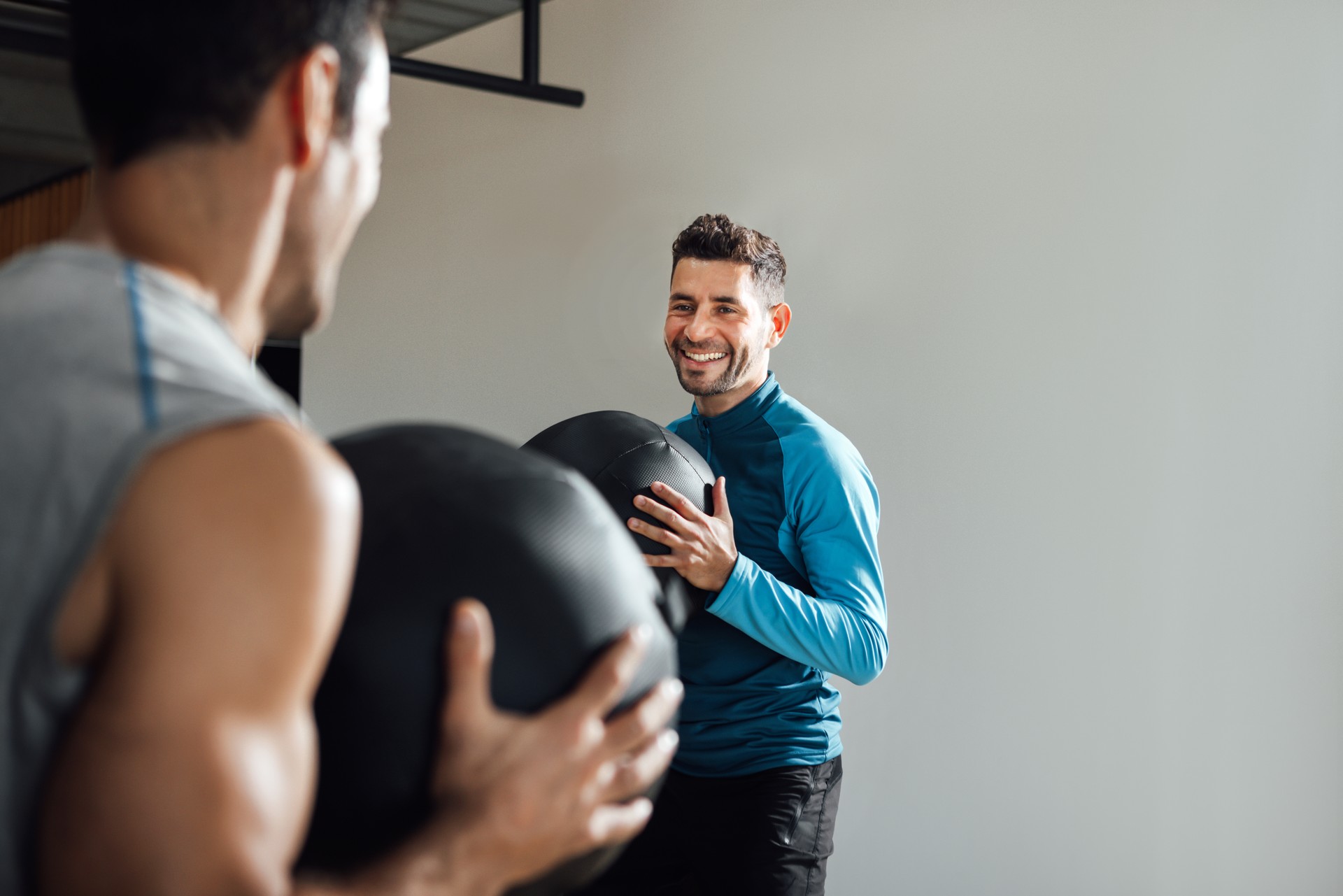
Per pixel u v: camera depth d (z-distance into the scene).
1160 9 2.84
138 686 0.51
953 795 3.22
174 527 0.52
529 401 4.65
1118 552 2.89
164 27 0.62
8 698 0.55
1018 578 3.10
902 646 3.36
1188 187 2.78
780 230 3.74
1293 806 2.58
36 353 0.56
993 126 3.18
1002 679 3.12
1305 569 2.57
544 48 4.62
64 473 0.53
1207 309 2.74
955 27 3.26
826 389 3.60
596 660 0.77
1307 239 2.58
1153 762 2.82
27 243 7.75
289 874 0.64
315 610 0.54
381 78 0.73
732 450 2.25
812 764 2.17
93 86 0.64
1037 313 3.07
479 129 4.93
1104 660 2.91
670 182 4.11
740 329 2.21
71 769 0.51
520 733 0.71
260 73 0.63
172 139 0.63
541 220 4.62
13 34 3.52
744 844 2.09
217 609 0.51
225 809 0.50
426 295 5.20
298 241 0.69
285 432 0.56
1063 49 3.03
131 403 0.54
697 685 2.15
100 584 0.53
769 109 3.78
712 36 3.96
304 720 0.55
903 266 3.39
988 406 3.18
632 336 4.23
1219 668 2.71
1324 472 2.54
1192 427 2.77
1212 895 2.71
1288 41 2.61
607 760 0.73
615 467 1.87
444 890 0.66
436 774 0.69
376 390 5.49
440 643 0.73
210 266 0.65
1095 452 2.95
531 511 0.80
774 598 1.94
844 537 2.12
